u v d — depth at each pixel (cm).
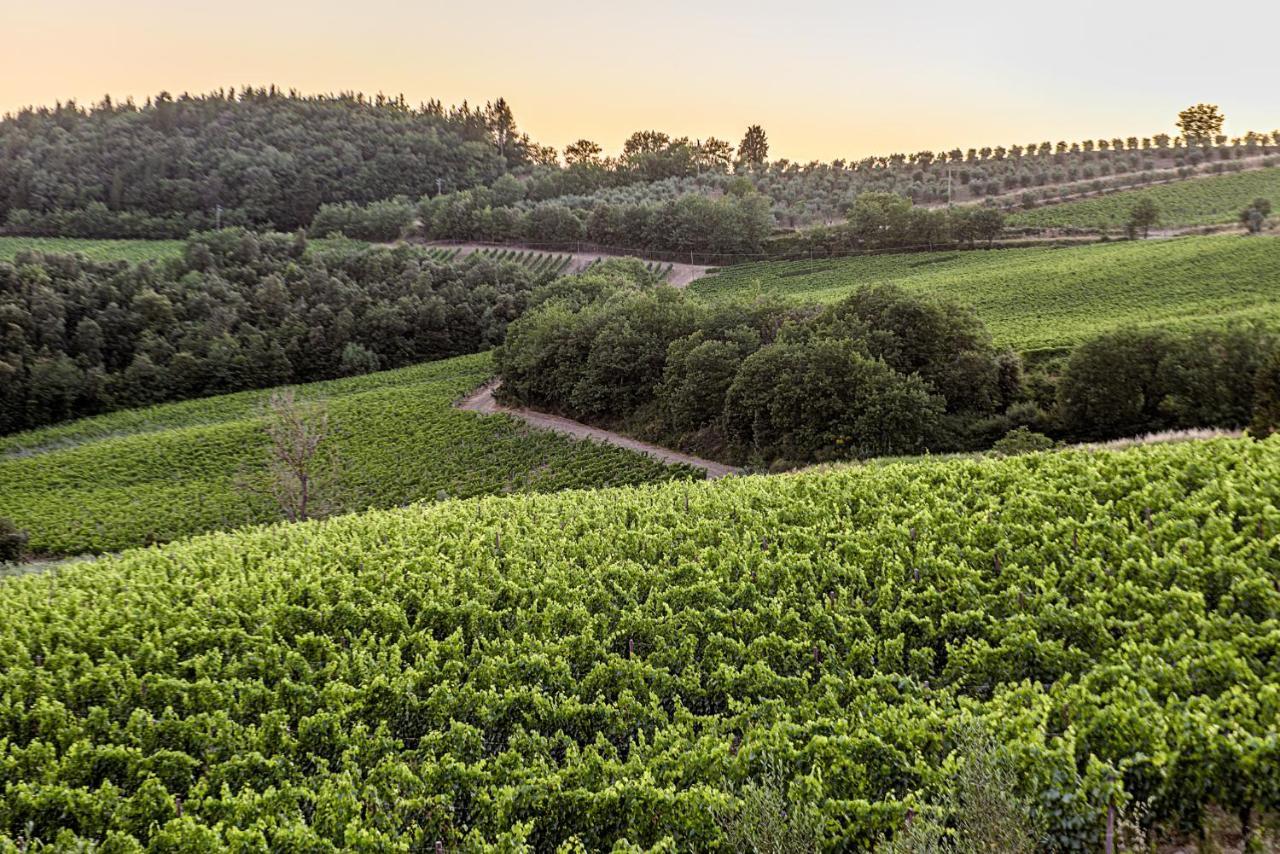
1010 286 8775
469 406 8000
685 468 5528
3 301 9281
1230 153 16425
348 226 16038
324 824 1457
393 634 2206
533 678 1886
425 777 1542
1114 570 2036
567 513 3078
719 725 1645
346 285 11456
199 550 3105
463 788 1542
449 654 2041
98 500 6131
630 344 6956
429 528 2969
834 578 2200
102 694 1969
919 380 5134
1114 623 1723
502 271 12094
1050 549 2141
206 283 10756
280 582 2492
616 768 1502
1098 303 7788
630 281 10719
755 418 5559
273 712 1752
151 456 6994
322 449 6900
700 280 12312
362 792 1531
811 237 12762
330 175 19488
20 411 8600
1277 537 1886
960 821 1194
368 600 2347
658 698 1753
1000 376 5672
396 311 10812
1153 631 1695
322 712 1764
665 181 19200
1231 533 1998
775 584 2239
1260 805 1205
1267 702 1320
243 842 1402
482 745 1678
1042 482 2611
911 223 11938
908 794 1287
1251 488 2233
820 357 5238
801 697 1711
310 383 10069
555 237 14512
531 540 2738
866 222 12262
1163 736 1295
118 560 3198
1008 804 1158
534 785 1473
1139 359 5047
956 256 11144
